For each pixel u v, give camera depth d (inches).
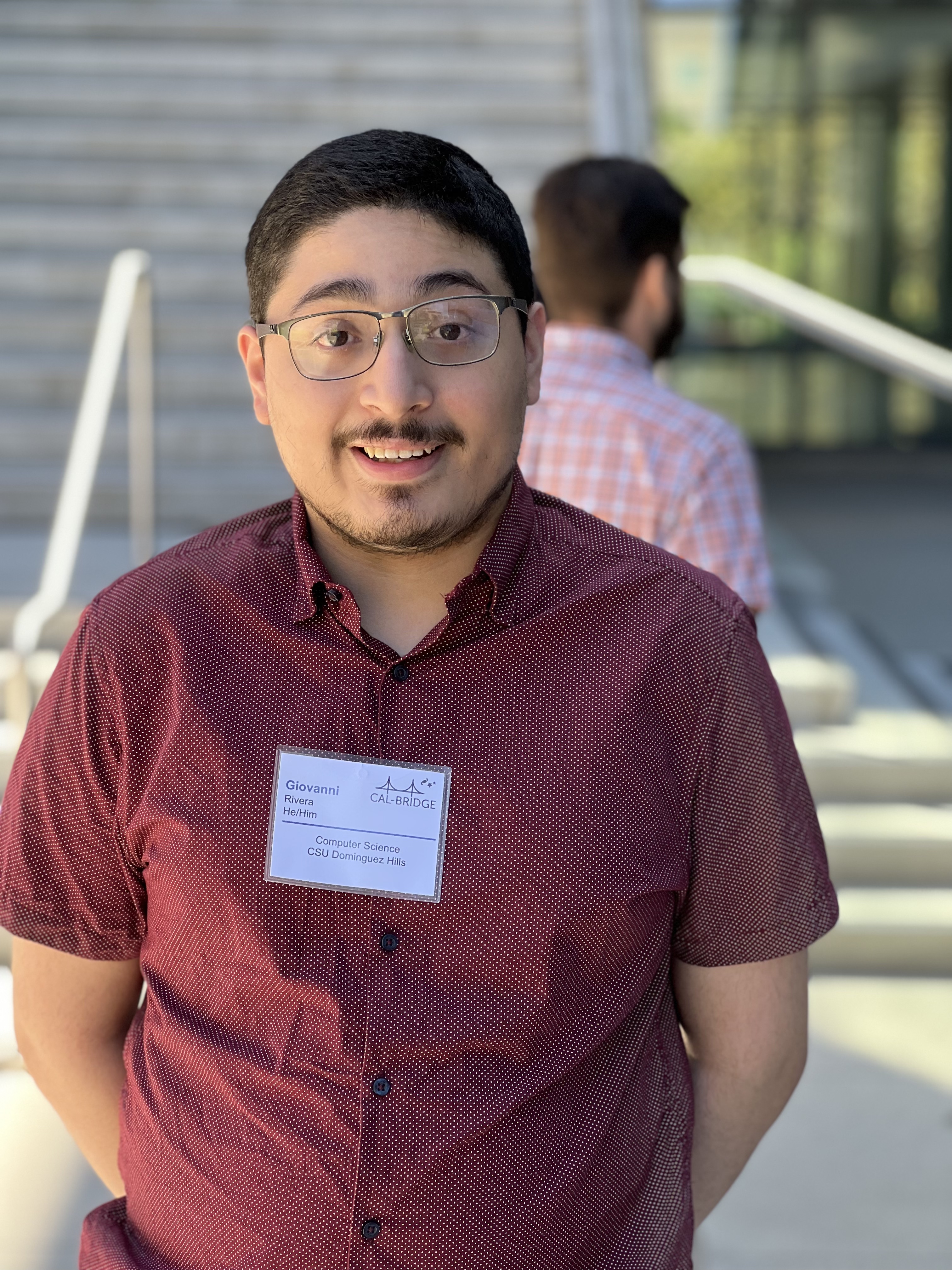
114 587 47.8
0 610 164.6
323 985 43.8
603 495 73.7
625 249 75.2
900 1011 137.5
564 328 77.6
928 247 396.8
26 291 241.6
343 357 43.0
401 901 44.0
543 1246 44.5
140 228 249.0
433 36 290.2
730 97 388.8
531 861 43.9
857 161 392.5
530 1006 43.9
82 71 276.7
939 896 149.0
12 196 255.1
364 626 47.5
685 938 48.3
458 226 42.8
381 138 43.5
